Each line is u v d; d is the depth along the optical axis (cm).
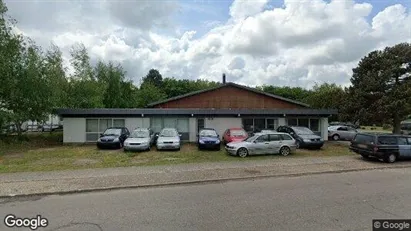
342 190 803
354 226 520
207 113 2255
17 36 2125
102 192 809
